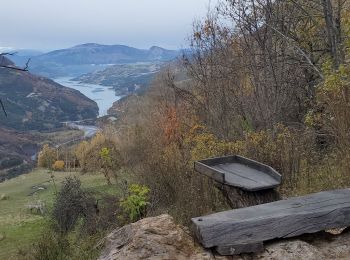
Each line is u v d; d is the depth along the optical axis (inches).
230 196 218.7
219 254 138.4
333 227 149.7
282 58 508.1
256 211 148.3
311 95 505.7
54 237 409.4
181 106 769.6
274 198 197.2
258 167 222.7
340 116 243.3
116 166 583.5
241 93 530.0
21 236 660.1
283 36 452.4
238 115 530.3
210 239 136.7
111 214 432.5
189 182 310.8
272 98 479.2
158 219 145.6
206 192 280.8
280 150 284.2
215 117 559.8
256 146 301.1
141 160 480.1
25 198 1151.6
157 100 993.5
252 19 504.7
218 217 143.7
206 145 400.5
